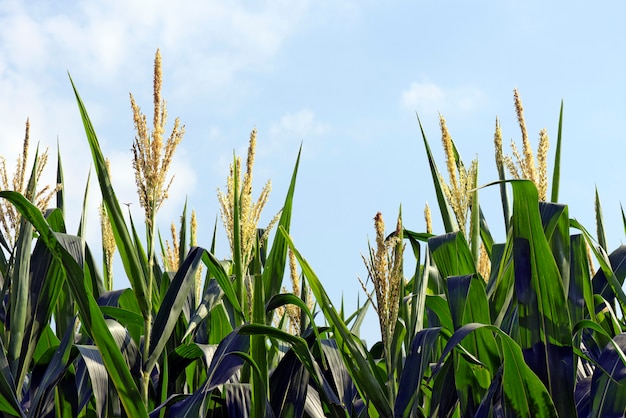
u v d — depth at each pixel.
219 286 3.70
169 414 2.96
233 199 3.58
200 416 2.91
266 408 3.17
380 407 3.02
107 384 3.08
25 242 3.35
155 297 3.52
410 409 2.91
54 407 3.37
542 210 3.35
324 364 3.46
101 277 3.69
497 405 3.38
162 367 3.43
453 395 3.40
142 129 3.24
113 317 3.50
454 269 3.54
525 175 3.69
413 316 3.61
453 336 2.88
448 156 3.75
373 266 3.16
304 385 3.37
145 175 3.22
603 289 3.81
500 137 4.06
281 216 3.63
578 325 3.20
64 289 3.89
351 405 3.21
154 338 3.10
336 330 3.18
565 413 3.01
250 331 3.15
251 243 3.51
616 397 2.97
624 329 3.77
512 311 3.57
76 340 3.79
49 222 3.57
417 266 3.82
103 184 3.10
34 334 3.29
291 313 4.32
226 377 3.09
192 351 3.36
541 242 3.08
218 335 3.85
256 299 3.26
